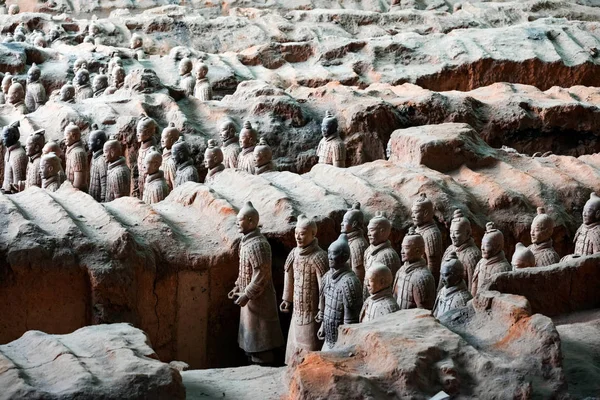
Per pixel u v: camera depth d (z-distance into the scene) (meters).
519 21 29.14
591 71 24.66
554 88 20.80
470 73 24.45
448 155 14.93
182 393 6.64
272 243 12.27
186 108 18.98
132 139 17.80
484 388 6.51
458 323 7.42
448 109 19.00
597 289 8.47
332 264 9.60
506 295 7.46
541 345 6.78
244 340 11.09
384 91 20.05
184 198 13.12
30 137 15.62
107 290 11.03
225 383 7.59
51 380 6.57
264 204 12.80
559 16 29.84
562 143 19.31
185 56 23.81
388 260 10.43
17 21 27.16
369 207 13.05
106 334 7.29
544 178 14.77
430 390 6.45
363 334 6.98
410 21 28.77
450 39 25.36
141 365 6.68
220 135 16.84
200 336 12.00
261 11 28.98
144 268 11.45
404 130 15.84
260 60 24.95
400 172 14.01
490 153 15.34
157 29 27.14
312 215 12.55
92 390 6.37
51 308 10.99
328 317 9.64
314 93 19.58
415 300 9.79
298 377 6.46
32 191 12.39
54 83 22.55
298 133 18.52
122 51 23.81
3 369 6.64
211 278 11.93
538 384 6.60
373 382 6.41
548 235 11.76
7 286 10.81
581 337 7.59
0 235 11.06
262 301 10.97
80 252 11.11
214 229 12.38
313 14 28.66
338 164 16.39
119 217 12.18
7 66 22.80
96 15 30.33
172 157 15.22
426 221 11.92
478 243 13.27
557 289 8.29
